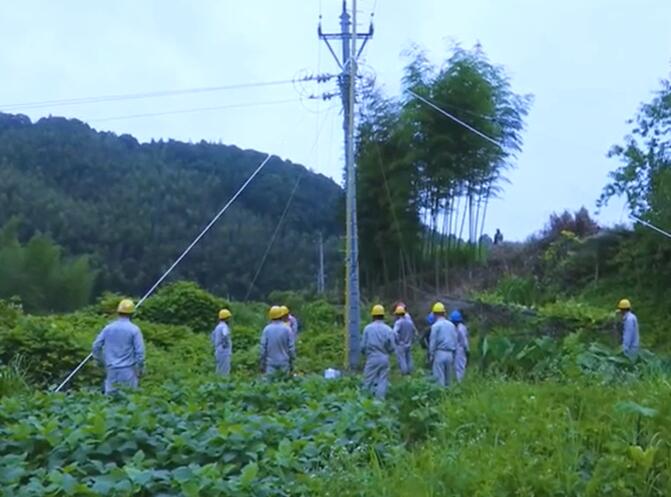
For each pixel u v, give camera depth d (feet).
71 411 29.25
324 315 109.91
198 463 23.06
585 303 90.74
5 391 40.63
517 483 19.29
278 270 168.86
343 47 83.51
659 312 89.97
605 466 19.86
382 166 114.73
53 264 133.90
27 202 164.35
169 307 98.78
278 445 24.25
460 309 97.86
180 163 192.24
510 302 97.50
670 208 90.84
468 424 25.23
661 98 95.81
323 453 23.61
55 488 19.77
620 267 98.17
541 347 51.08
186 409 29.71
